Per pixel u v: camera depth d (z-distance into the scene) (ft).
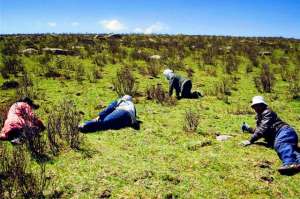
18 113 25.02
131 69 58.85
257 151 22.88
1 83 45.47
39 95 38.65
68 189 17.26
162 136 25.66
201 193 17.51
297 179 19.17
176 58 73.26
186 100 38.91
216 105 37.22
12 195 16.30
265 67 63.52
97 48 83.25
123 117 27.30
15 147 21.99
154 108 34.71
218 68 64.23
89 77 50.01
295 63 72.84
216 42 113.39
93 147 22.82
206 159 21.33
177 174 19.29
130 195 16.99
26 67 57.72
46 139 22.41
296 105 38.52
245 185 18.42
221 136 25.59
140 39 120.16
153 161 20.94
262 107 23.88
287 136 21.76
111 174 18.88
